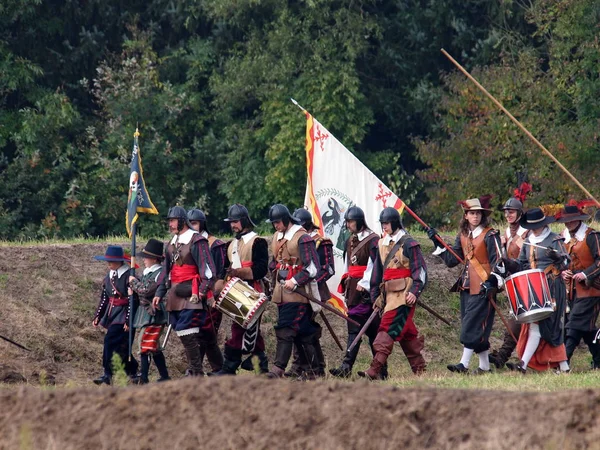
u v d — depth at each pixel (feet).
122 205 352.49
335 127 351.67
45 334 157.89
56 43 392.06
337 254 165.78
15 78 360.07
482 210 140.87
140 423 84.07
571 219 147.54
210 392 85.97
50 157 362.12
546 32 354.13
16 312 161.17
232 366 138.00
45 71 383.04
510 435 79.46
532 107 336.90
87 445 82.58
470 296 141.18
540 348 139.85
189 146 386.52
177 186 368.27
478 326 140.97
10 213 354.13
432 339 181.47
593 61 341.00
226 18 380.58
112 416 84.84
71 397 87.25
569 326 149.38
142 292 137.49
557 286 139.54
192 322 132.87
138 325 138.00
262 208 365.20
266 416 83.25
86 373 152.05
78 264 180.45
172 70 391.45
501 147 326.65
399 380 131.34
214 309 141.28
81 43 383.45
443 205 329.52
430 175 335.67
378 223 165.78
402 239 137.80
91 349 158.40
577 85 335.67
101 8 388.98
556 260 138.00
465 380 124.98
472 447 79.00
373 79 387.75
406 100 387.34
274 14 368.07
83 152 364.38
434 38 386.73
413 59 392.27
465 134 329.93
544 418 80.48
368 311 144.66
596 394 81.51
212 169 373.61
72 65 386.32
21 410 86.38
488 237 140.56
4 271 171.63
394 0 388.98
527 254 143.64
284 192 350.64
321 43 352.49
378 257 140.15
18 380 141.49
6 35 373.40
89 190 354.95
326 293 139.64
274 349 170.81
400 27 388.16
